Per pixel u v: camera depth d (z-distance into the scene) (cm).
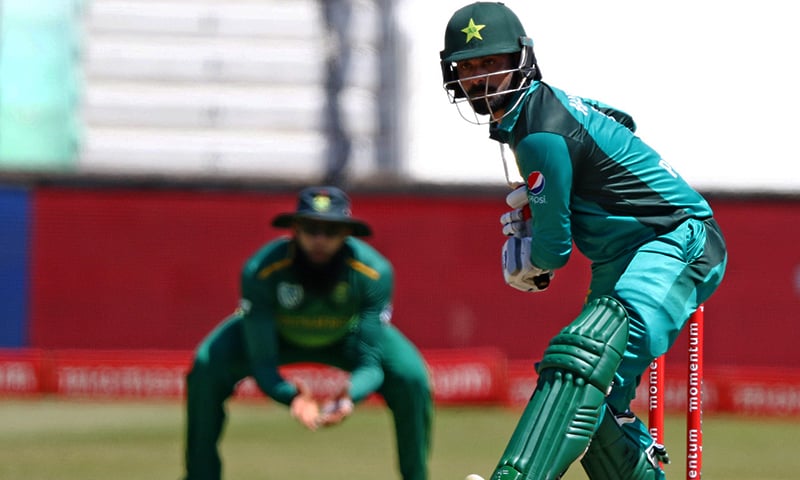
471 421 4659
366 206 5800
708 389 5162
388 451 3609
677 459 3469
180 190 5856
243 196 5844
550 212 1416
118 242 5816
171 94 7431
